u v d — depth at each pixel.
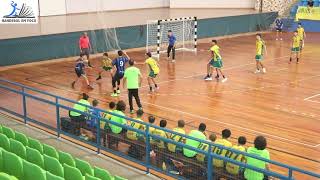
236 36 30.28
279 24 30.62
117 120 10.13
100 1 33.97
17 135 9.09
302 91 16.31
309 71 19.58
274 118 13.28
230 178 7.93
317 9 31.48
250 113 13.75
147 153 8.88
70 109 10.38
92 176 6.70
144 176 8.82
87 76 18.70
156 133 9.34
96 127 9.95
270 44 26.92
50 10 31.39
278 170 9.71
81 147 10.34
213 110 14.04
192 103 14.80
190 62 21.84
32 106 14.12
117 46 24.08
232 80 17.97
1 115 12.95
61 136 11.10
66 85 17.17
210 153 7.75
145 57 22.95
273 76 18.64
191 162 8.42
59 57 22.16
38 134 11.19
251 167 7.14
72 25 28.23
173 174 8.48
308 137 11.73
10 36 24.30
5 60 20.30
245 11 34.25
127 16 32.44
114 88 15.70
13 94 15.73
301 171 6.70
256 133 11.98
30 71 19.84
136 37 24.91
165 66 20.88
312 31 31.80
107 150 9.71
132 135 9.45
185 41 26.94
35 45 21.19
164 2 37.72
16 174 7.33
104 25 28.23
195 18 25.23
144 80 17.98
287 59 22.25
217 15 32.47
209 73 17.98
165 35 25.56
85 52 20.39
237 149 7.97
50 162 7.43
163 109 14.13
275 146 11.08
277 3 33.69
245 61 21.78
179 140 9.03
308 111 13.98
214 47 17.66
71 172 6.96
